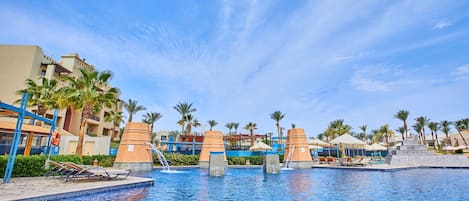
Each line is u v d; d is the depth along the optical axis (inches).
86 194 337.4
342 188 432.1
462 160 997.8
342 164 933.2
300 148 952.3
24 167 461.1
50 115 1137.4
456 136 2650.1
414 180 546.0
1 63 1085.1
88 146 1036.5
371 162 1069.8
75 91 788.6
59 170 445.4
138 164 764.0
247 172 763.4
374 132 2965.1
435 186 456.8
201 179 566.9
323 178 587.2
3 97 1047.6
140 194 362.9
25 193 298.8
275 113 2165.4
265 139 1578.5
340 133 2020.2
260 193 382.9
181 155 1008.9
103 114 1601.9
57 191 314.8
